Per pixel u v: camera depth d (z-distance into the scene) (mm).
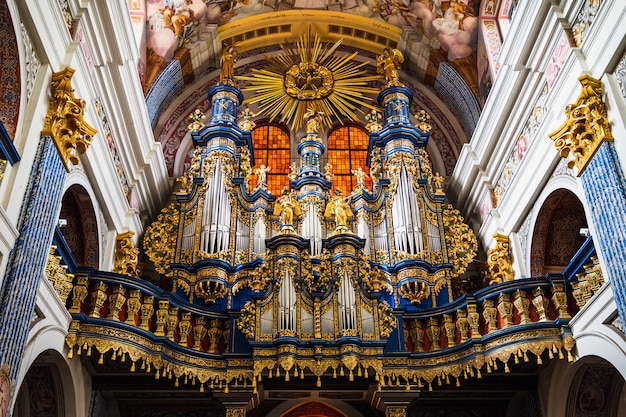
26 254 8242
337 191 14953
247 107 18078
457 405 13391
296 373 11070
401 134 15820
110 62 11422
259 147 17812
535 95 12172
